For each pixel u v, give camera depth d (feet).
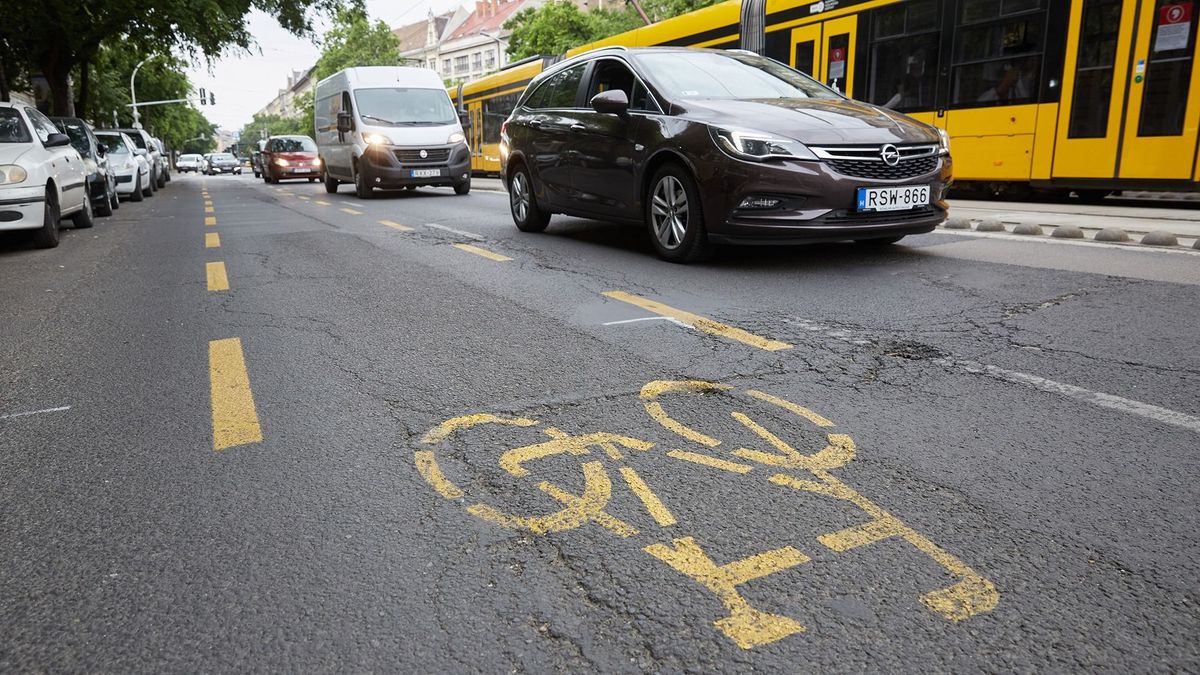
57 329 16.28
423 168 55.31
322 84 69.00
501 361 12.89
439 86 59.62
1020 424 9.75
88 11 77.00
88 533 7.73
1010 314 15.08
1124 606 6.20
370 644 5.98
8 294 20.58
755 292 17.74
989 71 37.42
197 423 10.52
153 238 32.42
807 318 15.24
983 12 37.40
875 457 8.92
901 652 5.74
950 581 6.57
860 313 15.55
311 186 86.22
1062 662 5.61
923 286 17.84
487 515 7.84
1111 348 12.70
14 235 34.45
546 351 13.41
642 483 8.41
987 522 7.47
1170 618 6.05
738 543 7.21
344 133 58.80
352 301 18.02
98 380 12.57
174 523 7.86
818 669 5.58
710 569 6.81
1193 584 6.47
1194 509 7.62
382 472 8.85
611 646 5.88
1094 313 14.88
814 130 19.30
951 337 13.67
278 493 8.43
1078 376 11.43
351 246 27.55
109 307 18.33
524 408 10.69
